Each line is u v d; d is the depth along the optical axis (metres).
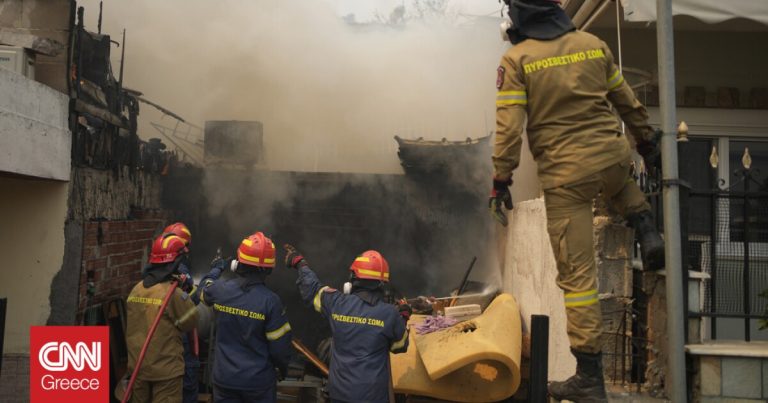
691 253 4.06
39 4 5.05
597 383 2.76
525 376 5.45
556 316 4.41
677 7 4.05
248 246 4.04
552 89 2.73
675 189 2.91
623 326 3.80
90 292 5.19
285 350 4.05
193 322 4.34
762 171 5.75
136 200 6.54
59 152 4.71
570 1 5.59
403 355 4.79
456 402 4.99
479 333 4.70
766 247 4.23
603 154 2.71
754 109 5.70
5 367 4.84
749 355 3.06
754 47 5.74
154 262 4.35
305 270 4.19
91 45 5.65
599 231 3.87
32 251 4.92
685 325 3.24
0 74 3.85
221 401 4.04
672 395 2.91
